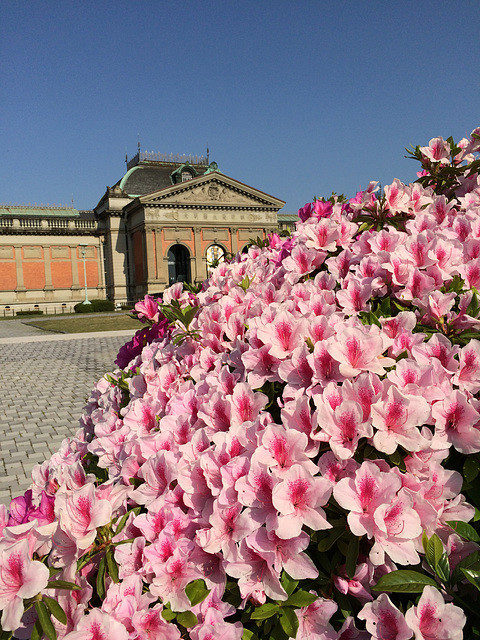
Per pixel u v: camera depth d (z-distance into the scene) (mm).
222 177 45844
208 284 3299
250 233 47688
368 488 1206
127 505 1614
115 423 2031
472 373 1486
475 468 1397
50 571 1213
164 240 44594
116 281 48312
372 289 1939
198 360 2082
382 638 1150
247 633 1249
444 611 1104
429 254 1806
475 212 2301
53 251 47594
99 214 50938
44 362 14320
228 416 1562
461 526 1324
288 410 1383
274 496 1170
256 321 1804
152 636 1204
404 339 1550
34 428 7695
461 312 1681
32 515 1324
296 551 1177
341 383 1474
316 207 2893
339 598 1304
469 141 2967
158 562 1287
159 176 54812
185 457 1477
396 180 2539
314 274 2465
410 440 1230
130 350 3104
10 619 1040
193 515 1398
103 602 1218
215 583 1291
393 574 1165
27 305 46344
